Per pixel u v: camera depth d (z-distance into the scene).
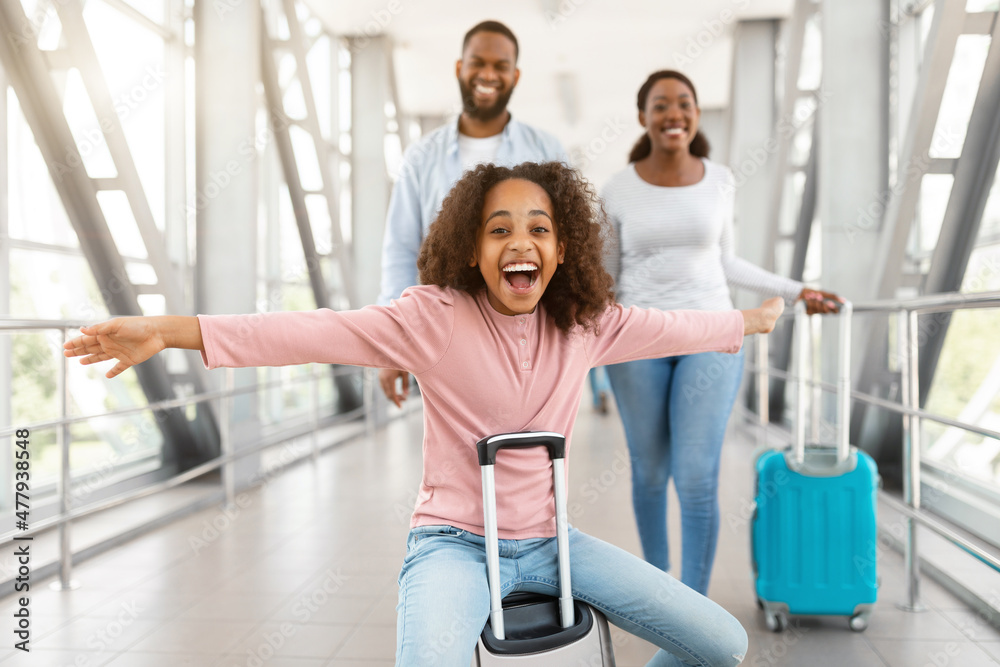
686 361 2.06
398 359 1.14
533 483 1.17
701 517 2.07
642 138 2.25
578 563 1.17
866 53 4.15
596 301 1.22
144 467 4.25
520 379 1.18
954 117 3.32
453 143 2.18
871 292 3.88
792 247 6.17
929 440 3.77
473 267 1.19
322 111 7.25
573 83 9.10
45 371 3.54
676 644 1.14
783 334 6.14
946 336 3.57
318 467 5.09
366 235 7.59
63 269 3.61
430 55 8.07
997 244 3.23
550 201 1.19
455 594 1.03
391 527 3.42
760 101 6.90
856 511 2.10
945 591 2.49
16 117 3.29
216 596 2.51
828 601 2.10
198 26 4.54
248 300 4.61
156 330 1.02
